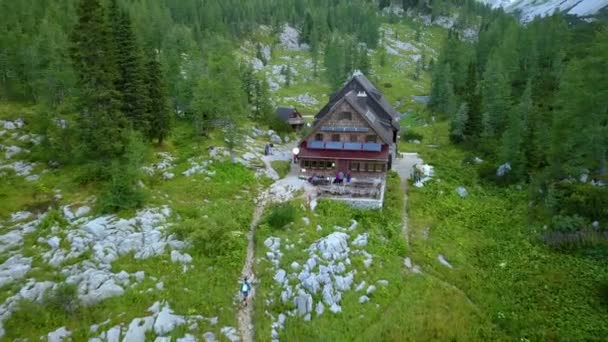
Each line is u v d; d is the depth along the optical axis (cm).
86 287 3141
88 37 4444
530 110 6569
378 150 5303
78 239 3541
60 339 2805
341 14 19600
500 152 6225
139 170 4297
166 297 3183
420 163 6500
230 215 4297
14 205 4059
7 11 8594
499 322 3319
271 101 9806
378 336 3078
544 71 9775
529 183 5328
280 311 3241
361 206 4697
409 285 3622
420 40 19450
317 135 5497
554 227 4231
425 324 3212
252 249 3919
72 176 4600
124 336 2861
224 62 6159
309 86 13700
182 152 5706
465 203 5091
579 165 4734
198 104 5897
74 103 4562
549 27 11062
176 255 3578
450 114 9131
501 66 8938
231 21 16638
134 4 12625
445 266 3925
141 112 5347
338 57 12788
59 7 9775
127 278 3294
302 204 4578
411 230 4478
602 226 4056
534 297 3538
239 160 5681
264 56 15425
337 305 3338
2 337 2778
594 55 4878
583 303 3419
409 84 13900
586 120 4606
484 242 4322
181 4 15650
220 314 3159
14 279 3178
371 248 3988
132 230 3750
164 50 9000
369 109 6169
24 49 6888
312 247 3806
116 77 4784
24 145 5256
